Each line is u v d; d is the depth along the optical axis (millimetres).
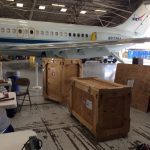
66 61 4352
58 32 10562
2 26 9141
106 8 16375
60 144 2592
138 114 3918
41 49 9242
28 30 9734
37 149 992
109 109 2713
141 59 5168
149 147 2162
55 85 4578
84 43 8891
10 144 1058
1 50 9195
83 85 3105
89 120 2936
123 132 2820
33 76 8500
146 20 13594
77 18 19141
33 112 3918
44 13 17453
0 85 3469
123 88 2756
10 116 3549
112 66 13844
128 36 13023
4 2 14203
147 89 4109
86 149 2484
